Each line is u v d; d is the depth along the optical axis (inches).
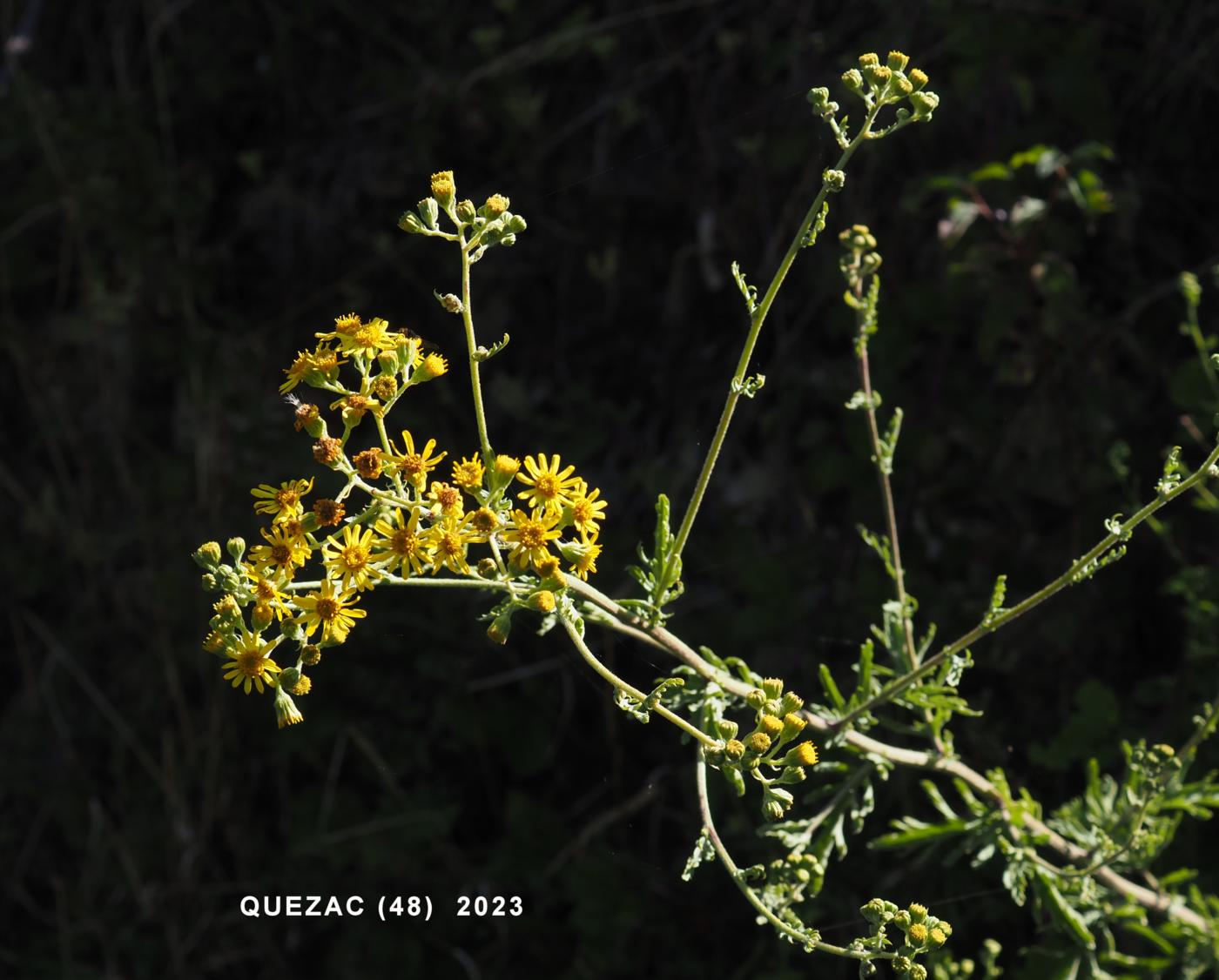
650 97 149.5
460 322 152.3
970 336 134.3
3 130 163.9
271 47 161.3
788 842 80.8
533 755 141.8
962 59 136.4
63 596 165.0
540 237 151.8
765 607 134.2
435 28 154.9
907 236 135.6
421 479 64.8
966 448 133.3
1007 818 86.1
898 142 136.9
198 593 156.9
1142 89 136.4
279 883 149.4
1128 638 129.3
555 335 150.8
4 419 169.6
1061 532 130.5
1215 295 133.3
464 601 142.4
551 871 138.9
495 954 140.7
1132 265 134.9
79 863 161.2
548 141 151.6
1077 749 120.0
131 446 163.2
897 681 77.4
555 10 152.3
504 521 64.7
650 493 142.3
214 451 156.1
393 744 144.4
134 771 160.2
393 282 155.8
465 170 154.6
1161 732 121.8
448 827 142.1
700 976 132.1
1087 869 85.9
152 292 160.4
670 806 137.8
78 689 163.8
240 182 163.5
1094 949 93.3
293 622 65.2
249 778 153.8
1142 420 131.2
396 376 70.0
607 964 134.3
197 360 158.2
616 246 149.3
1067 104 132.2
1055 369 130.8
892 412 134.4
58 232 163.2
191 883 154.3
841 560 134.5
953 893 121.3
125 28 164.6
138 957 155.6
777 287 65.7
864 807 82.3
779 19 143.7
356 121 158.1
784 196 142.0
